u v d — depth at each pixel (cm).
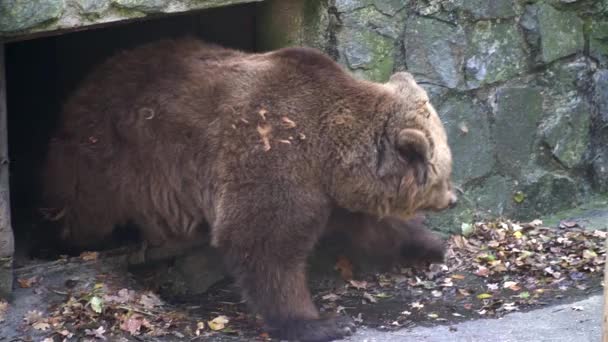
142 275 877
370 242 861
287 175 746
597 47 1010
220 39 948
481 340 730
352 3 870
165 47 827
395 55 900
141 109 793
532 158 988
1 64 749
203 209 786
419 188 766
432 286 862
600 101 1020
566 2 977
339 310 820
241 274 762
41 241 874
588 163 1020
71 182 831
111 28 976
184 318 796
